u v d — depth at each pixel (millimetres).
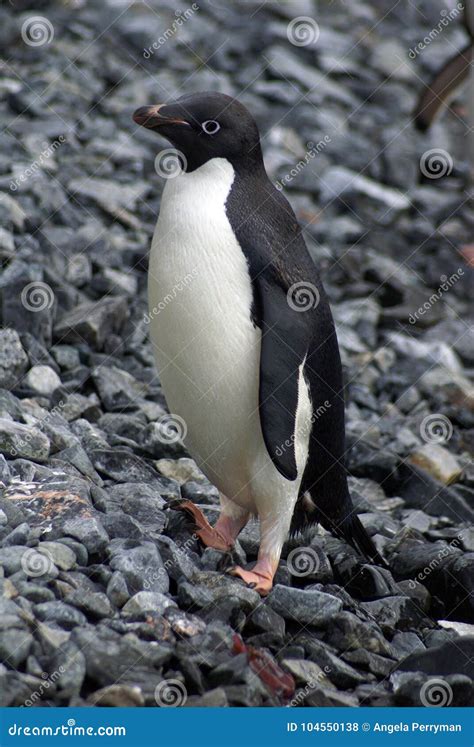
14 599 5426
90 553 6094
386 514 8422
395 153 16469
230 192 6379
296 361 6148
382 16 22688
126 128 15047
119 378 9047
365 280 13242
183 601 5988
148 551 6070
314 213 14508
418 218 15281
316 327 6516
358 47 20906
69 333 9539
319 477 6848
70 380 8961
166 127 6359
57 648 5195
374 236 14219
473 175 15344
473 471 9758
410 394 10930
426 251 14344
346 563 7055
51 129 13750
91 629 5434
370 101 19094
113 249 11422
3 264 10055
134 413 8703
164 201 6469
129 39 17922
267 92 17609
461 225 15172
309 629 6238
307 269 6531
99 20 18188
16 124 13719
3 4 17766
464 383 11320
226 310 6180
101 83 15984
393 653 6254
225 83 17359
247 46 19422
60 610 5434
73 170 12938
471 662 6000
